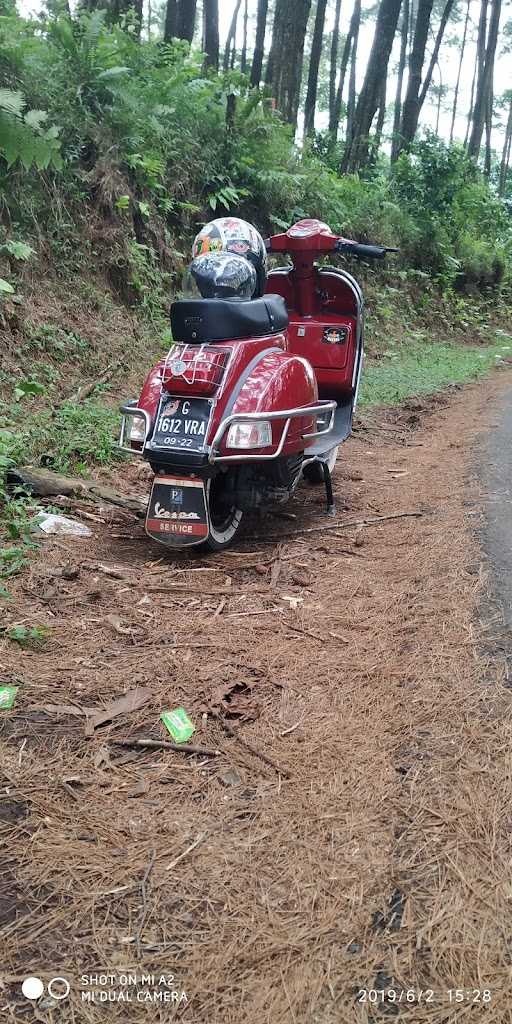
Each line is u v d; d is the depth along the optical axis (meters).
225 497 4.45
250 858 2.18
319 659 3.26
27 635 3.29
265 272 5.14
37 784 2.46
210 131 11.95
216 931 1.95
